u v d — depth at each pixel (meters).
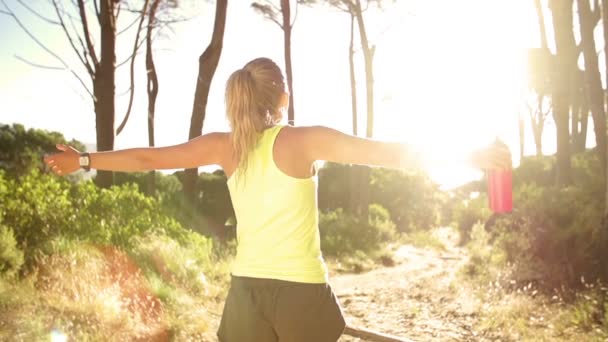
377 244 16.12
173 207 12.41
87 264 6.63
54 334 4.91
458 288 8.60
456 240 18.52
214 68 13.59
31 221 7.63
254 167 2.11
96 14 15.06
